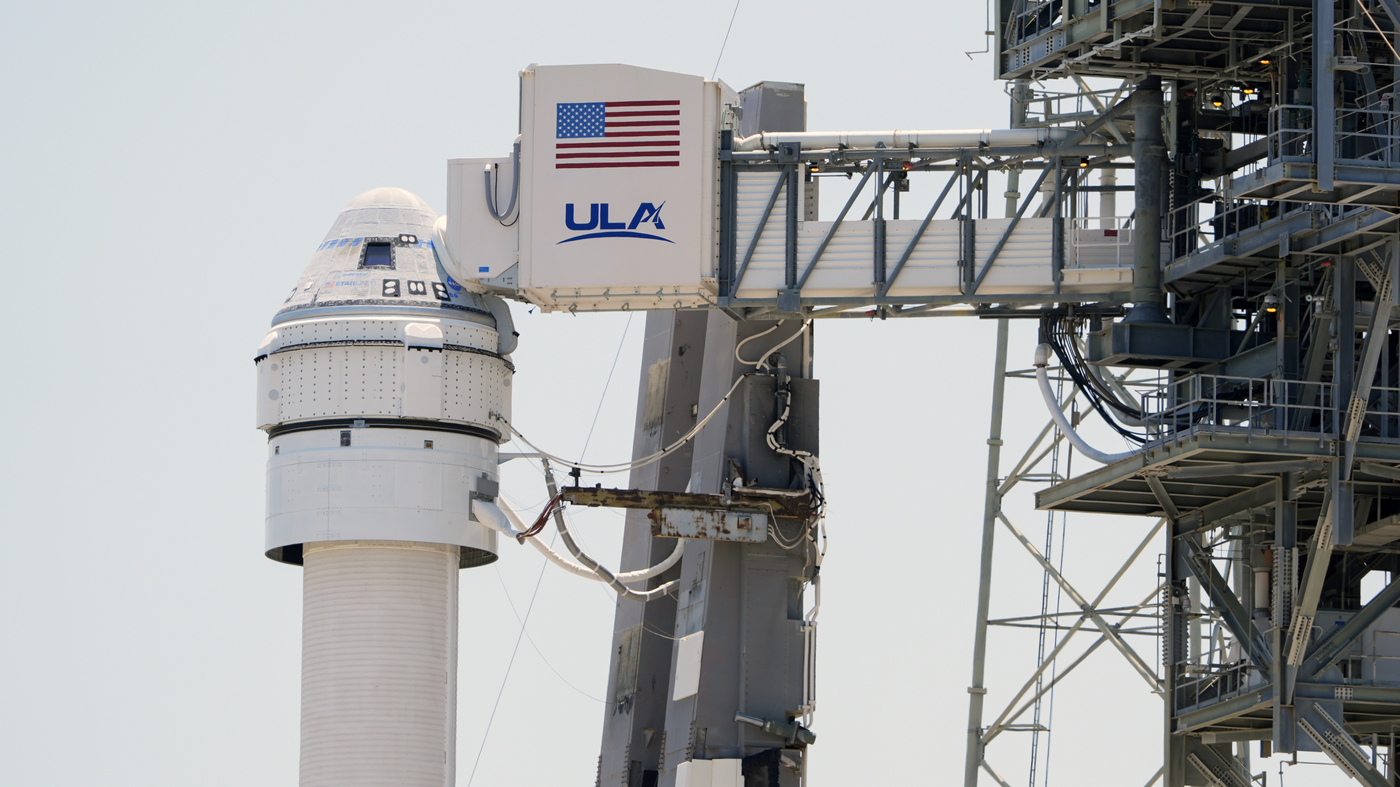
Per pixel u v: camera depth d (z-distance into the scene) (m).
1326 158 185.62
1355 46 199.12
